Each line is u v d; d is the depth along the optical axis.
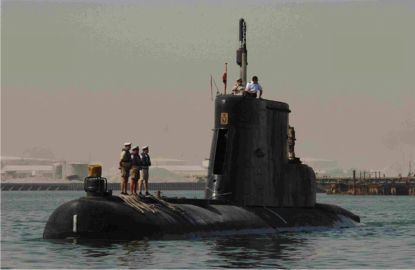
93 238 89.12
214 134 108.50
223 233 99.50
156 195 99.25
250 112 108.00
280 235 106.75
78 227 89.25
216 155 107.88
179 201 101.19
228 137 107.19
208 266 76.12
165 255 82.00
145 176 97.56
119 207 89.44
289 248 92.88
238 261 79.62
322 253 89.94
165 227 91.81
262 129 109.94
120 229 88.69
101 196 90.75
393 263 83.25
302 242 100.00
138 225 89.31
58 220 90.81
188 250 85.88
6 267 75.38
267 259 82.12
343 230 122.56
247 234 103.62
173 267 75.19
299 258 84.31
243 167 107.88
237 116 107.25
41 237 113.00
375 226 137.75
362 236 113.44
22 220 177.88
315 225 118.75
